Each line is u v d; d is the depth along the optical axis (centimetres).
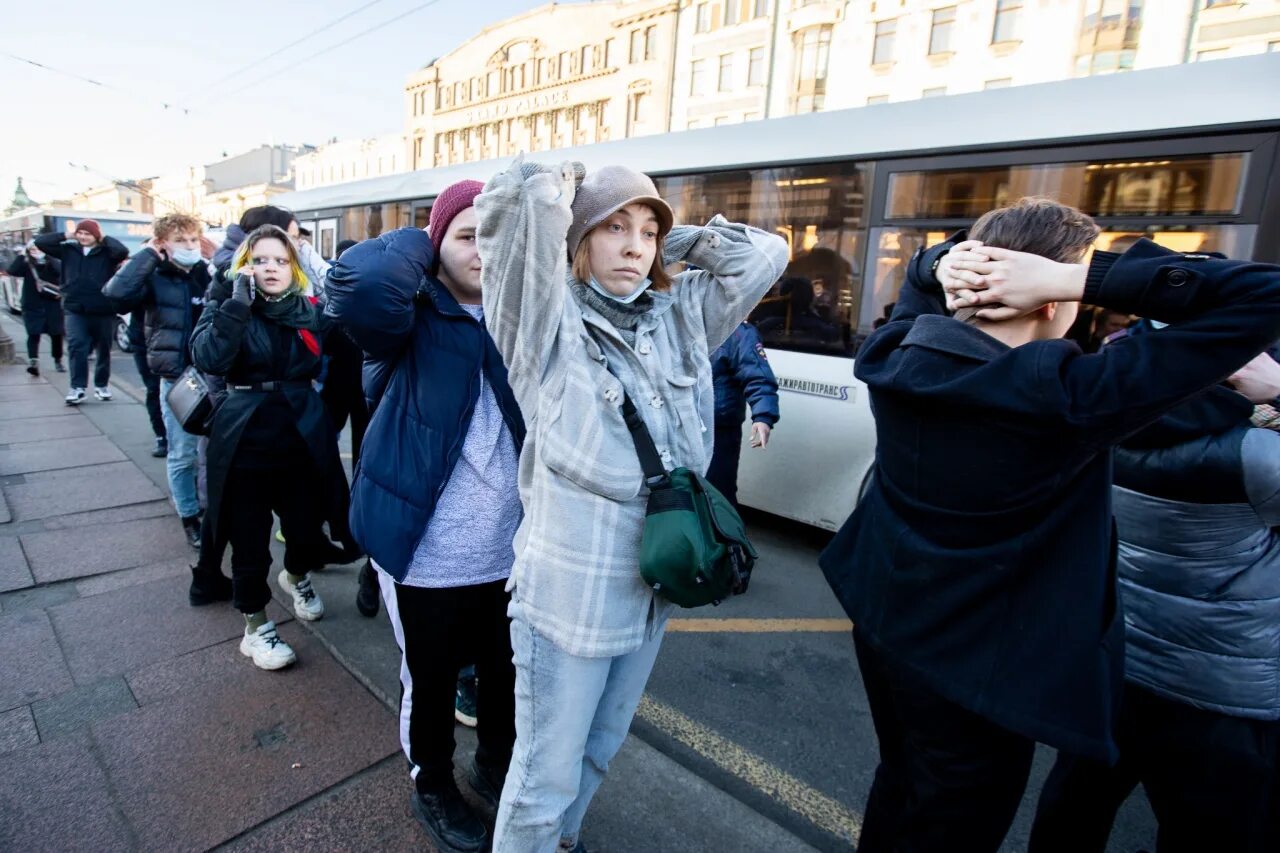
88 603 312
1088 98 336
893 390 117
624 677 154
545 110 3950
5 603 311
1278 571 130
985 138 361
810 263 430
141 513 427
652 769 224
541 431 136
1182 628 136
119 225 1509
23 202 5988
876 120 402
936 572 114
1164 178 316
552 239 125
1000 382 103
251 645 265
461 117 4562
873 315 405
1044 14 2080
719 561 128
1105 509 110
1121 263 100
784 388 438
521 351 135
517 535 148
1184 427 128
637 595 139
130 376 962
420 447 169
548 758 141
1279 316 89
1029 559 108
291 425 258
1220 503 129
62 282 719
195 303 381
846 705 273
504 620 183
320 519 286
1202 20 1816
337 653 277
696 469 146
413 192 827
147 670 261
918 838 125
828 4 2564
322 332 271
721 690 282
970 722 116
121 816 191
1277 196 292
